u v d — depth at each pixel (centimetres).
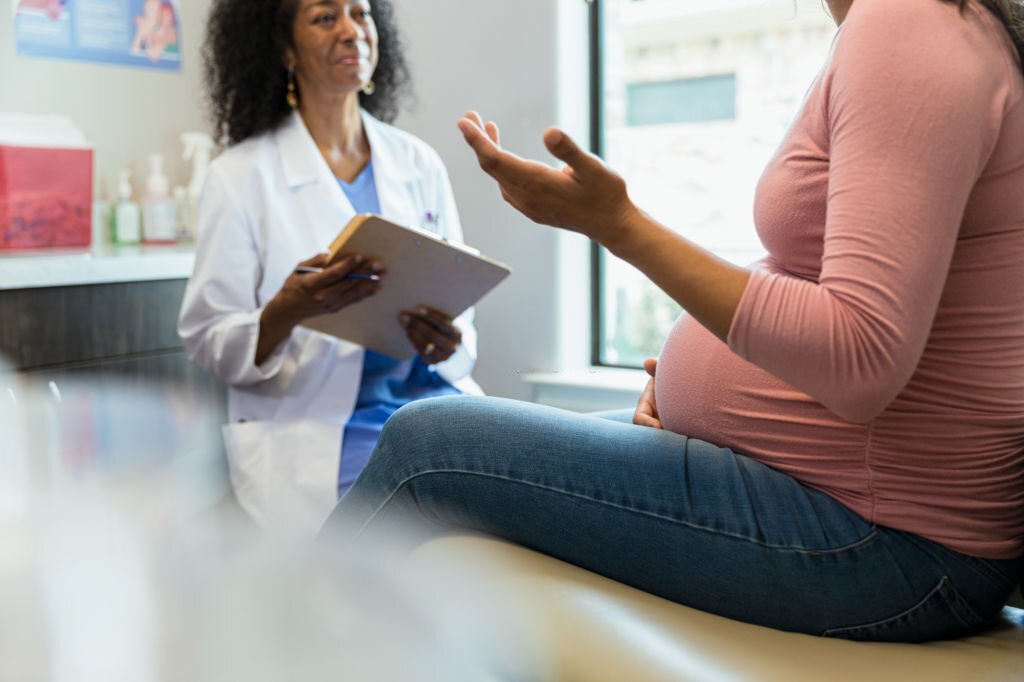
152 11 246
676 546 86
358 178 193
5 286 176
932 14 73
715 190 331
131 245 229
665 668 76
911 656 82
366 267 150
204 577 18
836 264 73
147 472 20
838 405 76
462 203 242
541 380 235
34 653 16
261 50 184
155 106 249
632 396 224
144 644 17
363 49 180
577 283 236
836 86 76
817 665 79
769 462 88
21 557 17
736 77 467
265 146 186
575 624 80
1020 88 75
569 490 89
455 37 237
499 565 88
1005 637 89
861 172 72
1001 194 77
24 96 222
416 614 21
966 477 83
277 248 179
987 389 81
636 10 240
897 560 82
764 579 84
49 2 225
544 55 226
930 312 73
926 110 71
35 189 200
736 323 76
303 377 176
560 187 79
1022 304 81
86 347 193
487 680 23
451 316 168
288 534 20
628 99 497
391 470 95
